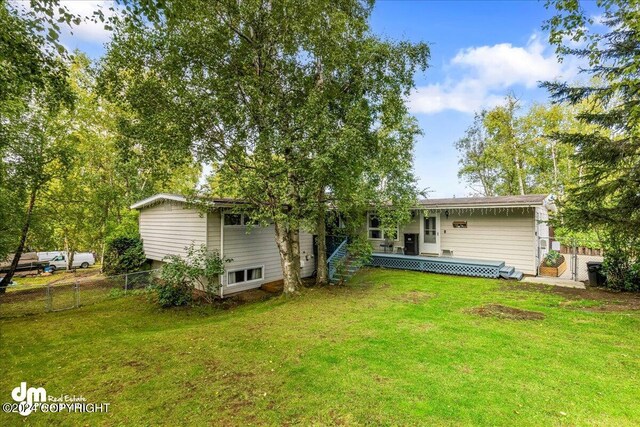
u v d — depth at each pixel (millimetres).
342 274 11188
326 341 5145
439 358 4398
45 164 10523
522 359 4320
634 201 6875
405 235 13977
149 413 3264
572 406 3221
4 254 9648
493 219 11820
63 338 6422
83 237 17312
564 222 7906
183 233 11219
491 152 23750
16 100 7336
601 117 7695
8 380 4113
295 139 7703
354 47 8094
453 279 10594
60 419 3217
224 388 3729
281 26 7793
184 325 7234
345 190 8438
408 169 9539
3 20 5242
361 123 8133
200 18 7164
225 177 7586
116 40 7078
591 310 6645
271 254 11836
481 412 3145
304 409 3264
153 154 7836
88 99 16172
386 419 3068
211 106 7086
